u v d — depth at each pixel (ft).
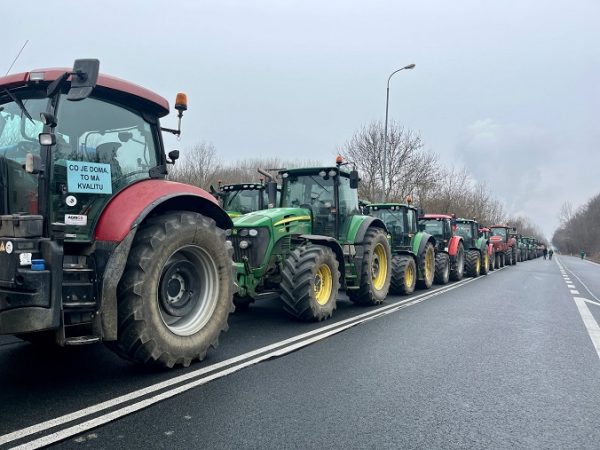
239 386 12.46
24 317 10.37
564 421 10.82
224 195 40.60
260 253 21.43
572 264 119.14
